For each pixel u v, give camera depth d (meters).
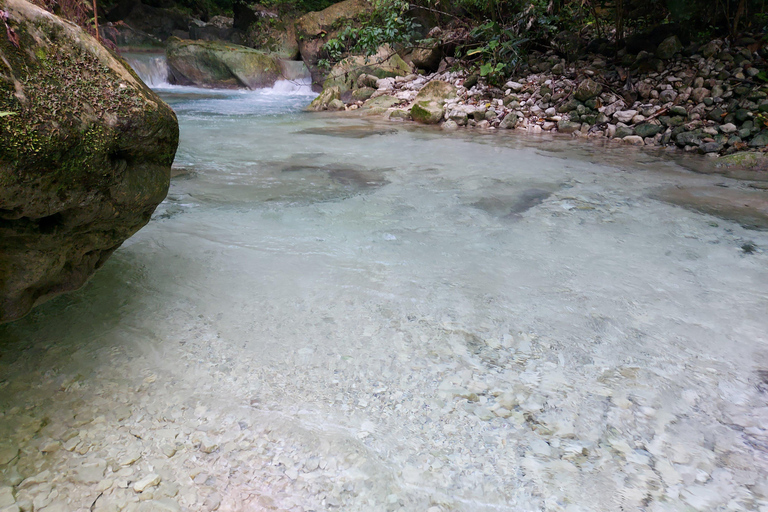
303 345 1.87
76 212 1.47
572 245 2.94
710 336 2.00
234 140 6.19
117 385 1.62
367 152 5.61
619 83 7.91
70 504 1.21
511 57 9.24
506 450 1.42
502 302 2.24
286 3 16.59
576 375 1.75
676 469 1.37
